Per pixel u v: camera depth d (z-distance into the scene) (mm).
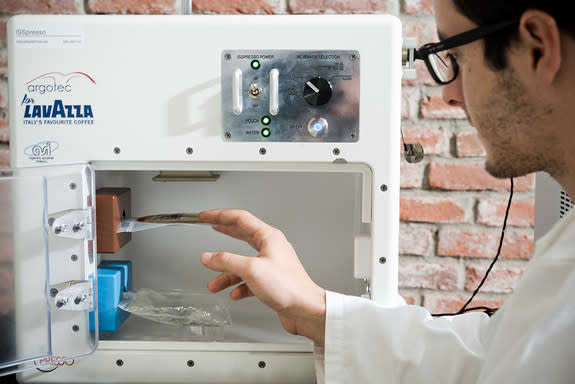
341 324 645
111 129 673
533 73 506
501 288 1261
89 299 662
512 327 471
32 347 625
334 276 874
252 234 696
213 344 719
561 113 508
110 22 661
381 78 660
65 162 676
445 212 1255
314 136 667
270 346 718
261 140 671
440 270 1270
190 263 880
